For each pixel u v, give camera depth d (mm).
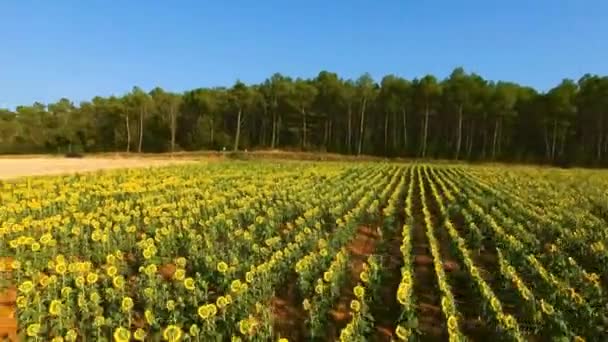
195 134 104375
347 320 12062
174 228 18828
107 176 37375
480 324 12055
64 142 105625
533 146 95562
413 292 13625
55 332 10477
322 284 12508
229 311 11445
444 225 20672
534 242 18641
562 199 29578
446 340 11297
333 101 102188
